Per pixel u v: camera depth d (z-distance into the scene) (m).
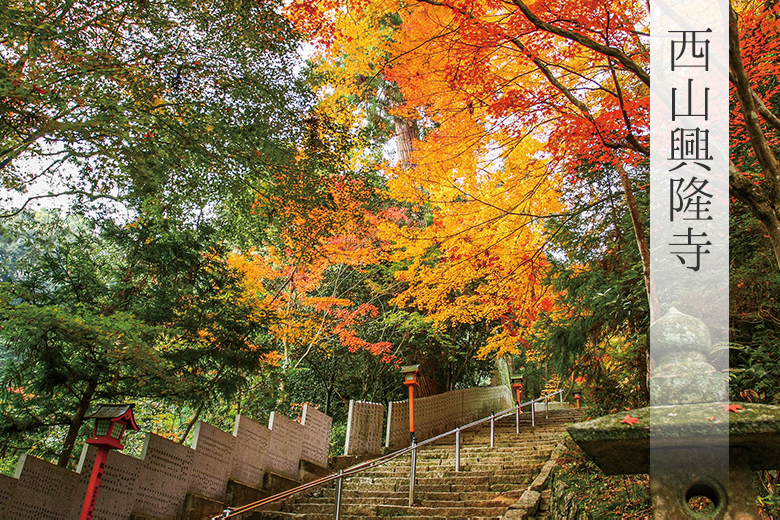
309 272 12.70
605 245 7.79
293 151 8.38
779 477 4.26
